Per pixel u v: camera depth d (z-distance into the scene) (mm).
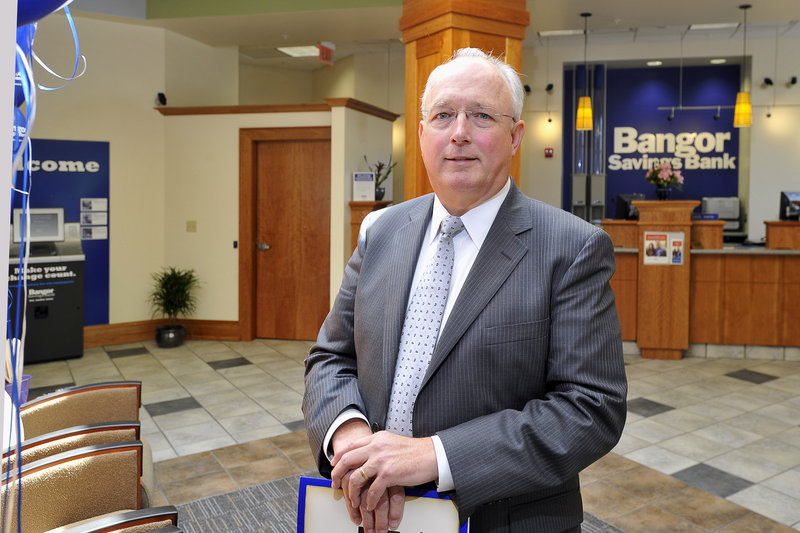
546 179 9727
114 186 6469
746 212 9750
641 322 5934
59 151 6160
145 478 2105
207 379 5180
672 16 6688
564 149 10508
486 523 1028
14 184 613
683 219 5789
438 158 1098
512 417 998
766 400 4598
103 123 6387
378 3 6184
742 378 5219
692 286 5984
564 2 6254
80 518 1688
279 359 5887
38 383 5066
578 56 9586
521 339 1040
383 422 1119
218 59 7398
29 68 637
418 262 1207
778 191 9398
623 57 9523
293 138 6520
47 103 6082
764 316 5887
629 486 3135
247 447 3676
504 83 1104
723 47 9352
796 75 9203
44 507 1614
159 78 6707
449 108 1090
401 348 1137
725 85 10156
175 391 4828
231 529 2719
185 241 6750
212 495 3043
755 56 9281
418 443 975
